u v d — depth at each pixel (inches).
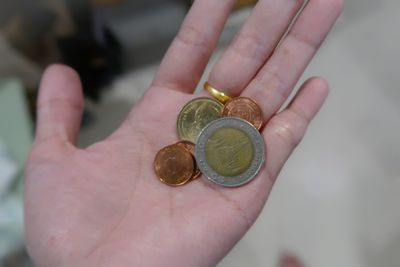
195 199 7.6
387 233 11.7
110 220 7.4
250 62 8.1
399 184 12.2
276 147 7.8
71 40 12.9
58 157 7.9
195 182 7.7
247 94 8.2
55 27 12.7
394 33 12.9
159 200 7.6
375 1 13.1
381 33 13.0
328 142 13.0
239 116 8.0
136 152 8.0
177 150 7.8
